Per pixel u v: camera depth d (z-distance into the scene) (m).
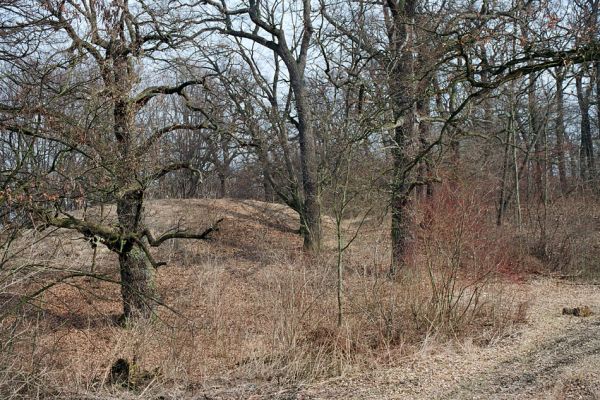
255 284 13.05
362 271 11.29
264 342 9.34
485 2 11.53
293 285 10.51
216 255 15.98
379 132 11.28
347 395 7.37
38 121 7.24
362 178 10.56
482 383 7.51
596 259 16.81
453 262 10.16
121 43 9.34
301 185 19.59
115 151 8.26
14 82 7.75
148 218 16.70
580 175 23.81
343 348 8.99
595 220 19.31
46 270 7.58
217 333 9.41
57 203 7.59
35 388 7.16
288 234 20.41
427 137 13.49
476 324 10.41
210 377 8.19
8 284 6.83
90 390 7.57
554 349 8.88
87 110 7.91
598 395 6.65
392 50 13.30
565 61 8.64
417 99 12.02
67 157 7.65
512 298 11.59
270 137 18.80
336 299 10.25
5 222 7.01
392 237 11.49
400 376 8.00
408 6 14.30
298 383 7.94
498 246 11.97
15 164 7.43
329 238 15.29
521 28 9.58
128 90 8.61
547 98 20.33
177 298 11.27
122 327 10.21
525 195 21.45
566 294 13.53
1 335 7.11
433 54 11.78
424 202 11.20
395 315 9.91
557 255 16.97
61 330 9.77
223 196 30.31
